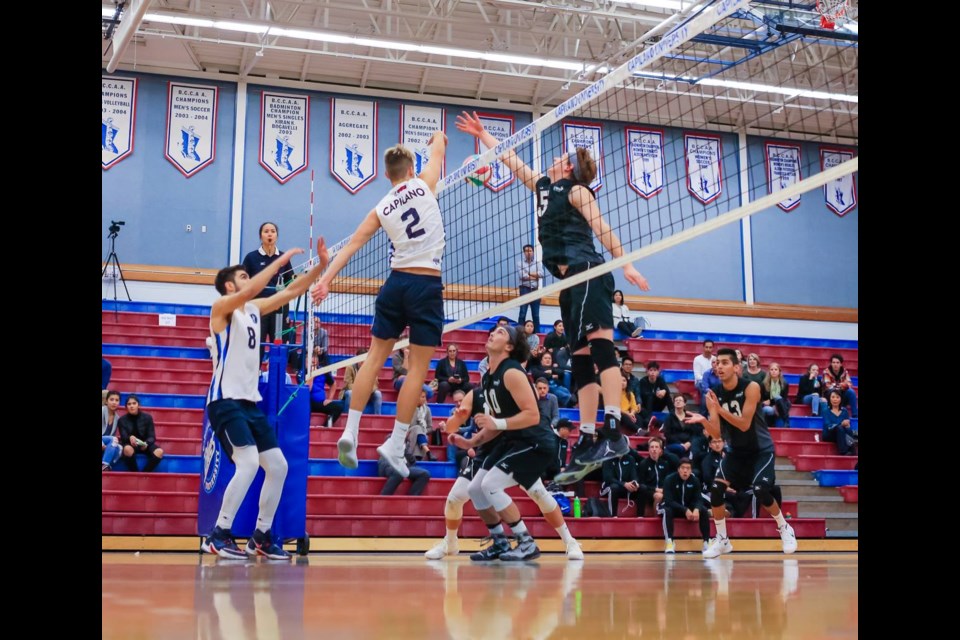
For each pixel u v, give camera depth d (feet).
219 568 14.82
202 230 57.11
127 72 57.36
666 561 21.76
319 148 59.98
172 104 57.88
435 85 62.39
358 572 13.96
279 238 58.29
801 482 42.60
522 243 54.29
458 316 50.44
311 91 60.54
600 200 60.44
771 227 67.00
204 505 22.26
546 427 20.86
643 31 56.24
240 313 18.93
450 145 62.54
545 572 14.70
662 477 33.91
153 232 56.29
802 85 61.77
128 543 26.37
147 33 51.80
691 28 15.96
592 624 6.39
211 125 58.34
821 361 61.26
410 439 33.04
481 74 60.54
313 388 36.09
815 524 36.37
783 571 15.94
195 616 6.63
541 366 42.37
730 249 66.03
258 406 21.66
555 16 55.21
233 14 54.70
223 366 18.76
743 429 26.91
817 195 68.39
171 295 55.72
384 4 55.26
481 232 53.11
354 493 32.48
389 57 57.72
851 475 42.47
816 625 6.49
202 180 57.67
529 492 21.94
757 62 59.11
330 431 36.40
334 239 59.06
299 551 22.11
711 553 28.19
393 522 29.73
